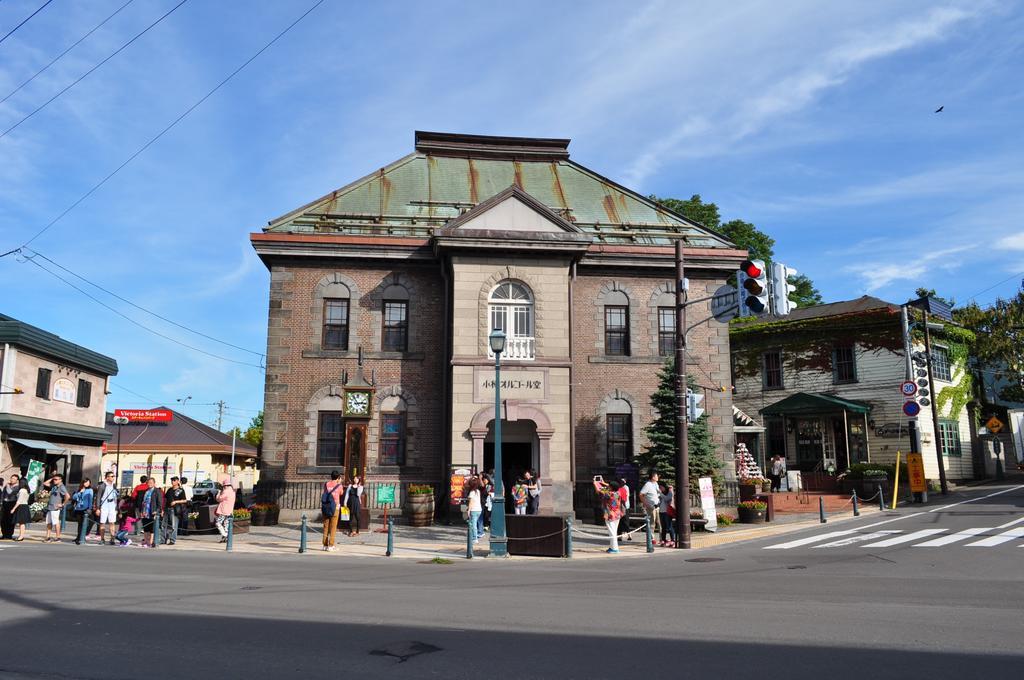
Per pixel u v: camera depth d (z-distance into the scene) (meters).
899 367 33.59
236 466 57.62
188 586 11.03
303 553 17.23
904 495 29.08
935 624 8.04
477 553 17.38
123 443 48.66
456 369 23.88
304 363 24.92
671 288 27.12
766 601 9.67
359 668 6.27
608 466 25.53
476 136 30.73
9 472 28.31
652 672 6.15
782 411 34.38
